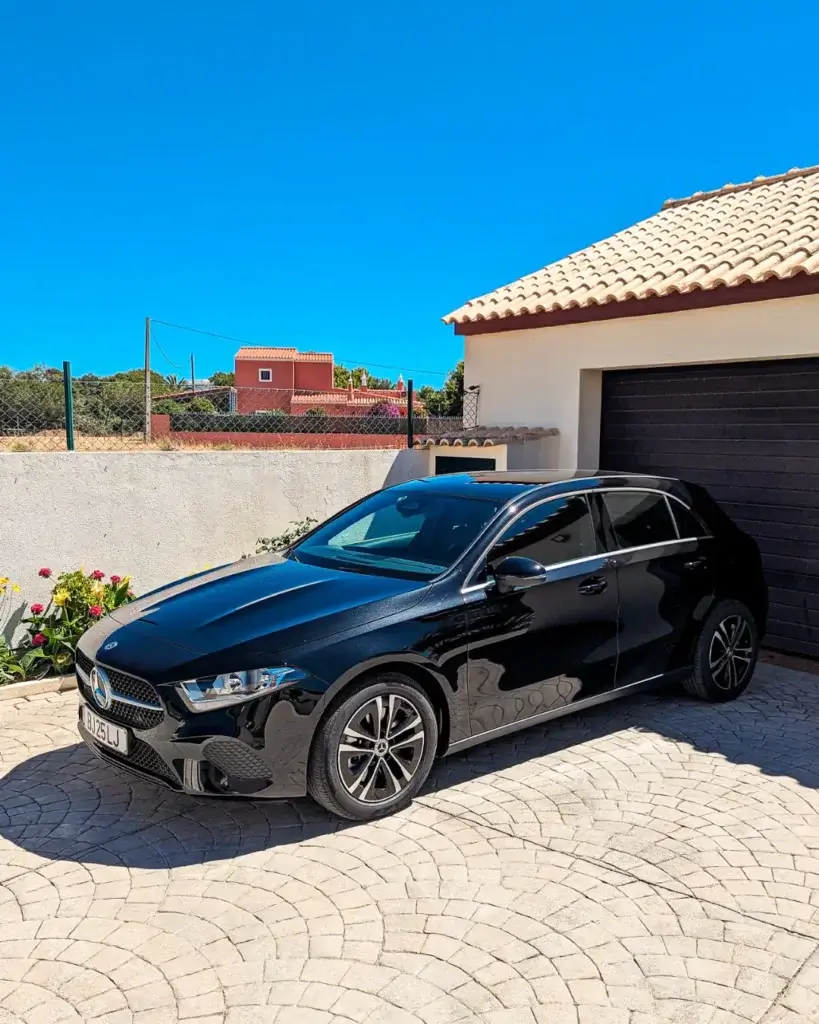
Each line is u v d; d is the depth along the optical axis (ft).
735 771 15.24
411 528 16.56
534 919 10.73
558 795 14.26
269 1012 9.12
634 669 16.98
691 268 24.97
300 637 12.91
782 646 23.26
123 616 15.05
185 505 24.21
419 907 11.02
